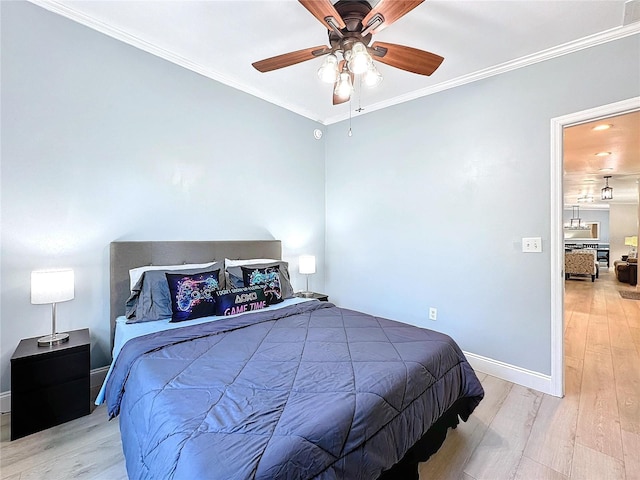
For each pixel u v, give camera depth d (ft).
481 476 5.05
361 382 4.30
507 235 8.50
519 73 8.24
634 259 26.20
